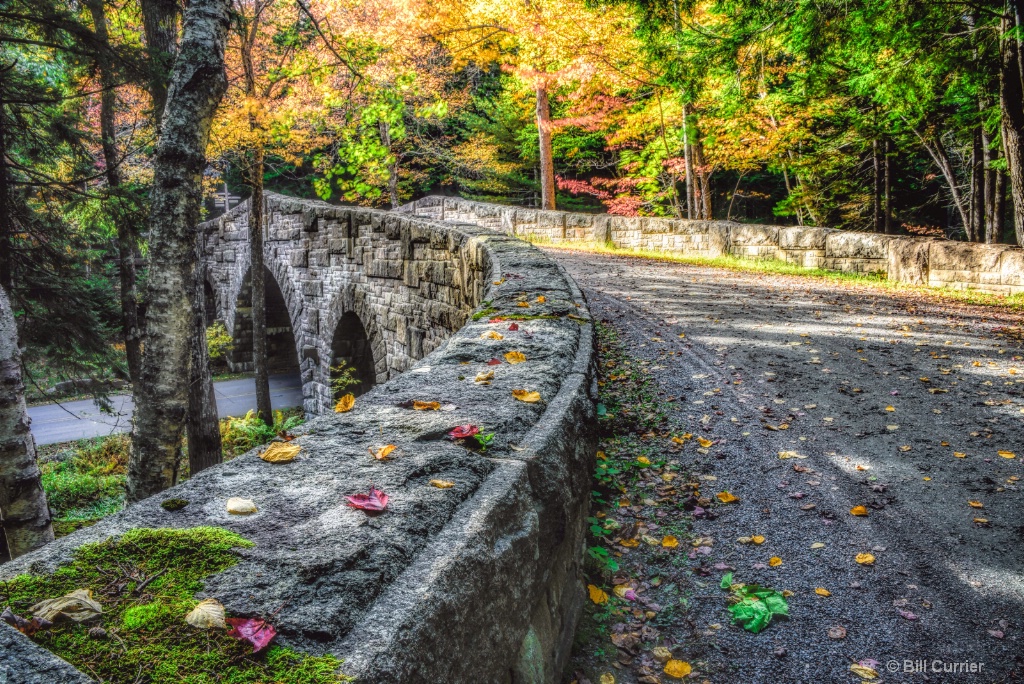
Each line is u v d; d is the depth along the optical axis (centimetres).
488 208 2292
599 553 335
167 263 523
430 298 1038
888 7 1112
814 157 1875
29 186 1002
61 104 1038
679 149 2122
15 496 485
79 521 1084
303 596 128
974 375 620
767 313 918
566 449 248
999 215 1463
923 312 919
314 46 1154
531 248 780
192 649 114
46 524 504
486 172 2977
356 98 1120
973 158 1684
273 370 2489
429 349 1052
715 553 348
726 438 489
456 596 144
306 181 3447
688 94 1391
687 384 609
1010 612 295
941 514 378
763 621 288
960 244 1152
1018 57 1033
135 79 864
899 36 1147
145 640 115
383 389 280
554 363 328
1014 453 451
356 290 1349
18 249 982
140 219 995
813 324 844
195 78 521
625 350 729
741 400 566
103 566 136
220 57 536
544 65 1822
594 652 271
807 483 419
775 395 577
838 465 442
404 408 250
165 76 860
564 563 256
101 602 125
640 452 468
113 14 1112
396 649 120
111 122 1159
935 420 514
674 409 548
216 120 1091
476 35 1708
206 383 933
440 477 184
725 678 260
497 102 2814
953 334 782
